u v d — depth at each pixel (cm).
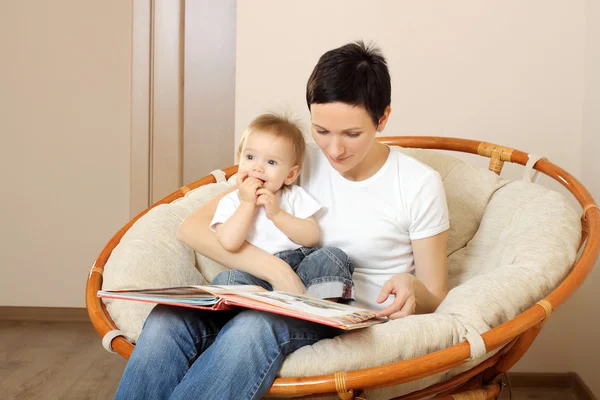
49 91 360
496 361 143
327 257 149
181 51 272
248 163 154
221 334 121
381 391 129
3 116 361
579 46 242
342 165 146
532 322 127
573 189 169
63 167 363
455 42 244
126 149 362
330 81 137
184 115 276
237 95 251
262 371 117
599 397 232
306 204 158
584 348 247
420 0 244
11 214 364
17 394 251
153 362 123
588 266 141
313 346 122
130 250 155
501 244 163
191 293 121
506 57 243
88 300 148
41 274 364
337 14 246
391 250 157
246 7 248
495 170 190
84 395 252
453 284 171
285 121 157
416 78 246
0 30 358
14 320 357
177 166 277
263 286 150
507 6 242
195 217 159
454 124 246
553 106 244
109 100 361
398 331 123
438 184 155
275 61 249
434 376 131
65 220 364
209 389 114
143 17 271
